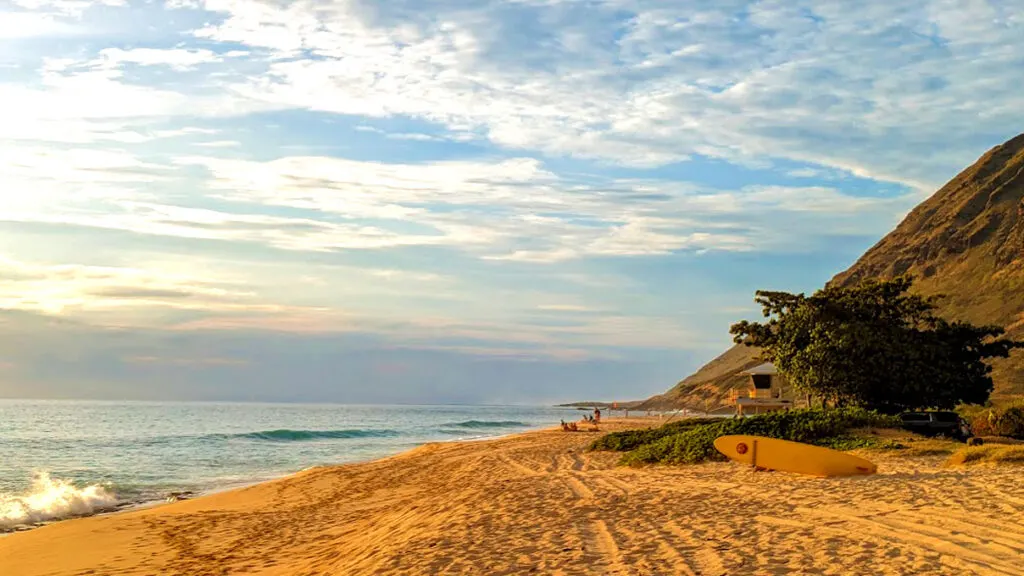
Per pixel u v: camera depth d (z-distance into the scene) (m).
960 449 20.23
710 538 10.02
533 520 12.34
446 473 27.05
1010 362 90.62
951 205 156.88
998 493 11.53
